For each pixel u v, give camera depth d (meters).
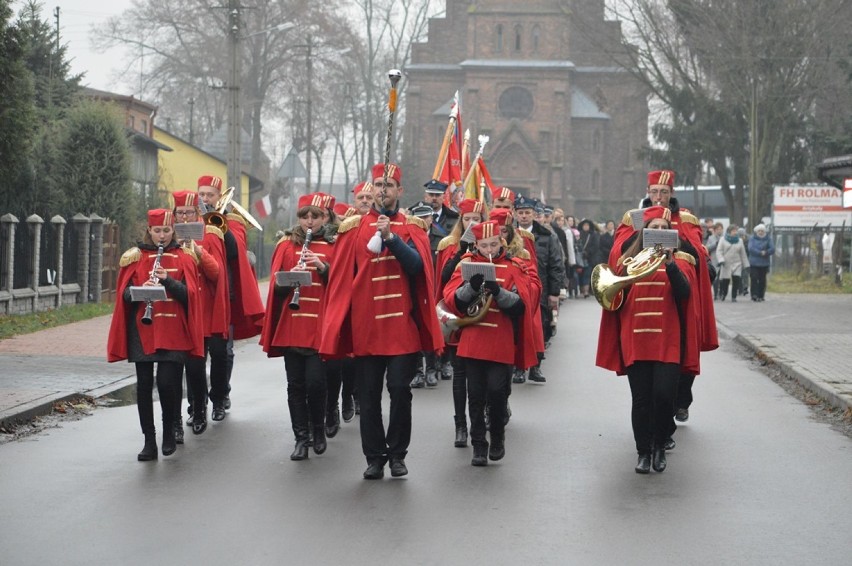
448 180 16.48
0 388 12.52
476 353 8.95
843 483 8.57
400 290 8.60
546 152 90.81
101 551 6.59
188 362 10.43
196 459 9.32
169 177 43.91
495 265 9.12
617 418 11.53
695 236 9.38
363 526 7.19
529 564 6.40
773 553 6.65
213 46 69.75
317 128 78.06
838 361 15.97
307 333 9.47
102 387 12.97
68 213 26.97
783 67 51.59
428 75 93.69
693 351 8.95
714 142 57.56
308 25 69.50
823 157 53.81
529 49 91.75
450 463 9.23
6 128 21.58
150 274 9.16
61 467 8.95
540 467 9.09
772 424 11.33
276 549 6.66
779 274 47.06
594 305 29.66
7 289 21.80
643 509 7.71
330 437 10.49
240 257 11.26
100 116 27.62
